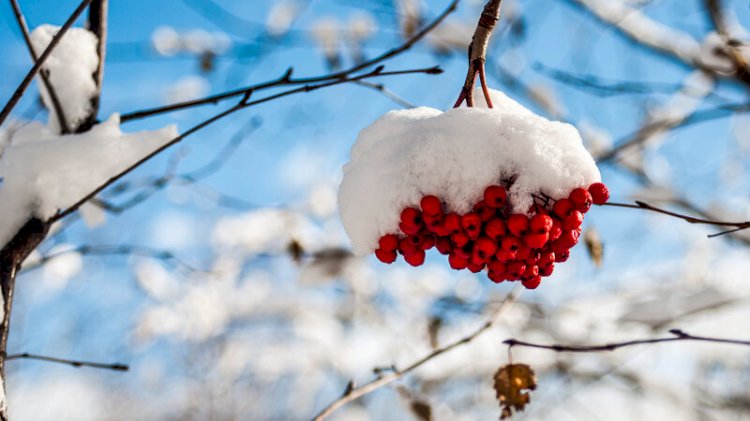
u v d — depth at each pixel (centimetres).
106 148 241
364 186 186
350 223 189
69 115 252
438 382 683
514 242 172
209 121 214
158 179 356
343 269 624
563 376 694
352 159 205
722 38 463
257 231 717
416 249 190
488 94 195
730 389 697
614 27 541
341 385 750
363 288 735
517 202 175
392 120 202
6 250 215
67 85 252
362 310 746
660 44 528
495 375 264
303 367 842
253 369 917
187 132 212
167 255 429
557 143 180
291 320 808
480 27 189
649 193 573
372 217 186
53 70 250
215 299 753
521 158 178
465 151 177
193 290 739
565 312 680
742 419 678
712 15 470
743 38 479
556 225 177
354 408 743
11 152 230
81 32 258
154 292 722
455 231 173
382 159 185
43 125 255
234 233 722
